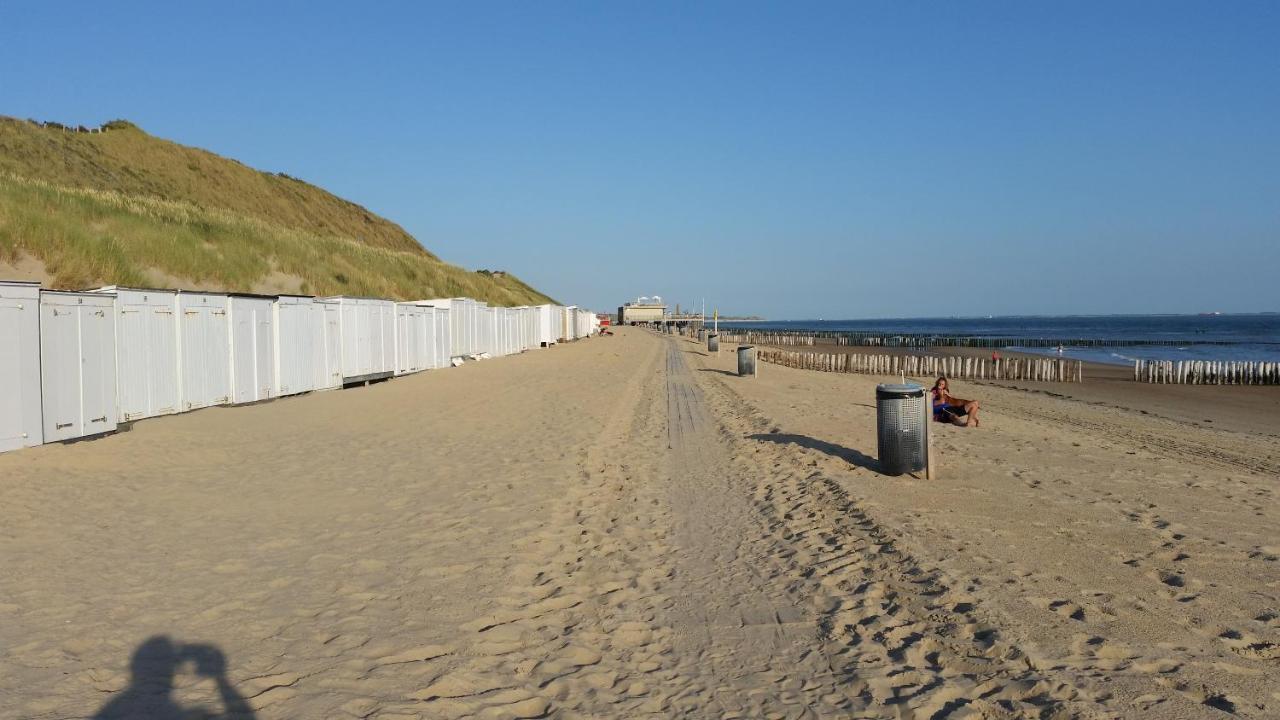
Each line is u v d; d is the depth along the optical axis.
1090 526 6.90
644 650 4.44
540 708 3.69
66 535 6.31
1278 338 95.00
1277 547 6.29
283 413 14.36
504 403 16.84
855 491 8.24
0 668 3.87
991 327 187.00
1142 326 169.88
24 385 9.87
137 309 12.36
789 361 41.06
